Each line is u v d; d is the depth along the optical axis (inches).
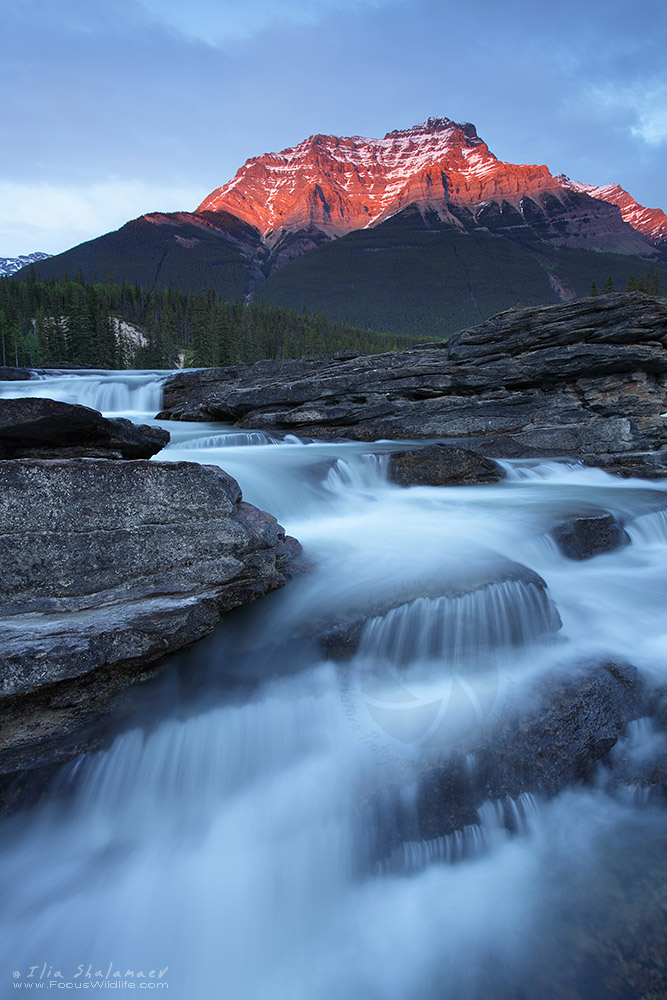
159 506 238.5
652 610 317.7
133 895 179.9
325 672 240.8
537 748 207.8
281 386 912.9
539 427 772.0
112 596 223.0
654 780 206.2
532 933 158.9
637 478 647.8
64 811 199.0
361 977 157.1
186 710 223.8
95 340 3732.8
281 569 289.7
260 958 167.3
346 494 503.8
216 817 205.3
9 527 208.2
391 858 186.1
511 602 275.4
